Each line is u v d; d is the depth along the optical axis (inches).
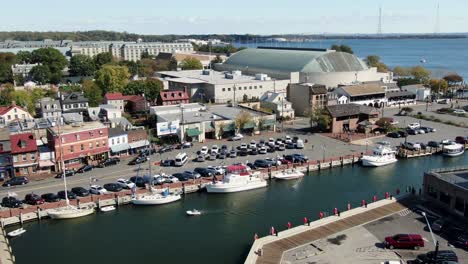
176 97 6943.9
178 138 5142.7
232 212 3395.7
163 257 2728.8
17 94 7135.8
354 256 2554.1
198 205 3548.2
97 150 4446.4
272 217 3284.9
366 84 7588.6
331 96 6934.1
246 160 4466.0
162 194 3599.9
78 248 2869.1
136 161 4377.5
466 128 5831.7
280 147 4817.9
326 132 5654.5
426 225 2945.4
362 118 5807.1
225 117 5457.7
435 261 2317.9
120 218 3329.2
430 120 6328.7
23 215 3221.0
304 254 2588.6
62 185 3833.7
